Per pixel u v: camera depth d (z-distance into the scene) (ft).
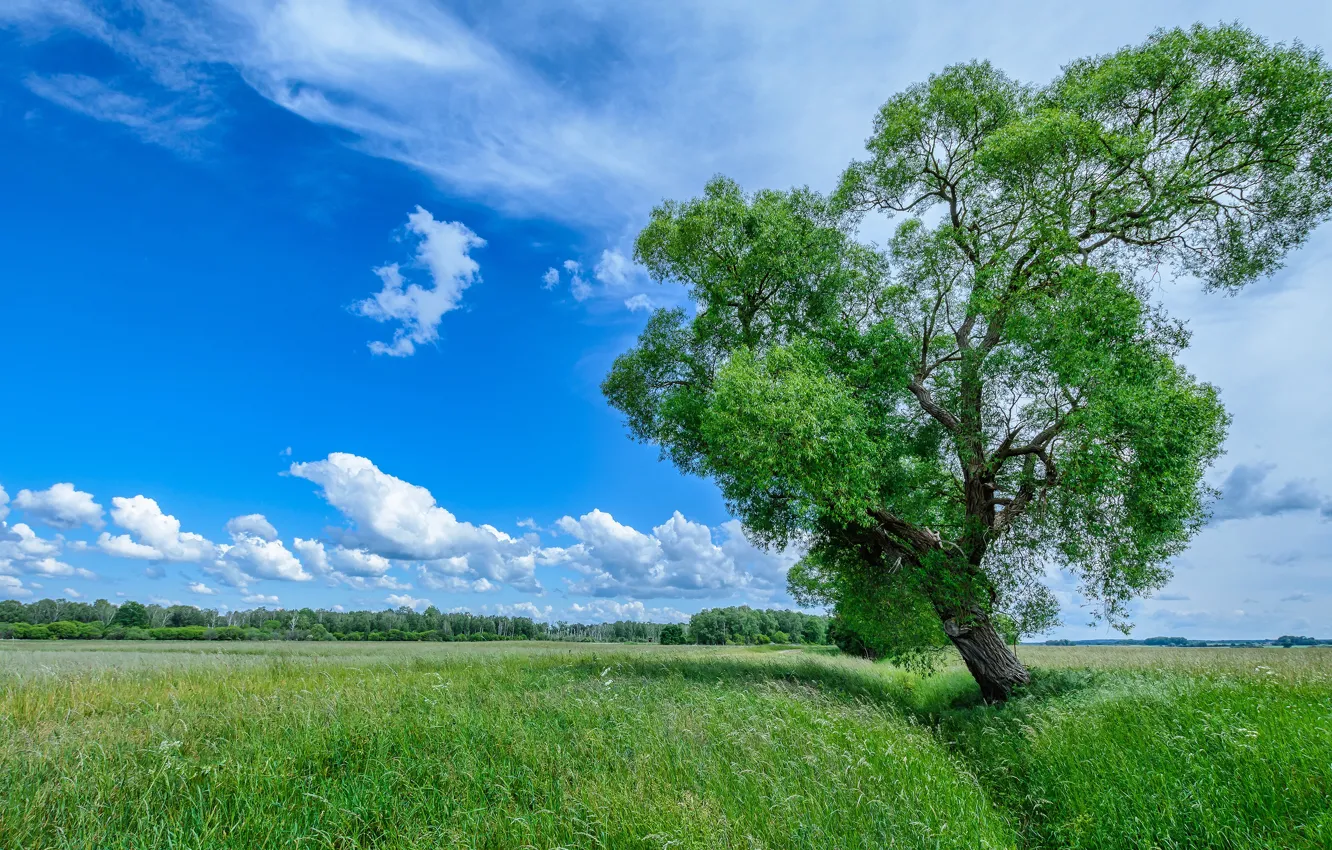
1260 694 30.42
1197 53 47.60
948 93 58.34
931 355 61.82
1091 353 42.91
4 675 45.52
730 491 56.24
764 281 59.72
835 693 43.96
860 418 48.34
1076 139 48.67
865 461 46.01
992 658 51.72
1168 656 83.41
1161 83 49.11
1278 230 51.24
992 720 38.11
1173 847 17.80
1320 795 18.31
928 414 59.67
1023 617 56.24
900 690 62.18
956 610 52.42
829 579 71.77
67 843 15.48
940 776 22.97
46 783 18.98
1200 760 21.40
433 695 32.27
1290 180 49.29
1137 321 44.80
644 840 15.92
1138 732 26.25
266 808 18.10
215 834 16.06
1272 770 19.99
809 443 44.16
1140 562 47.42
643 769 21.12
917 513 54.39
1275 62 45.85
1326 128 45.52
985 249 59.00
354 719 26.07
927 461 57.16
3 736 24.17
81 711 33.37
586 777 20.77
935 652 63.36
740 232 58.29
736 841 16.02
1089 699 35.35
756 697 35.40
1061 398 47.60
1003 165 51.47
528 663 67.10
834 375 51.31
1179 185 49.60
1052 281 51.67
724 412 46.37
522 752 22.82
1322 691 31.94
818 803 18.71
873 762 23.06
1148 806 19.95
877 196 65.67
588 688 36.14
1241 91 47.26
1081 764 24.62
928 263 59.57
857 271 59.47
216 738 24.77
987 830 18.71
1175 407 43.04
